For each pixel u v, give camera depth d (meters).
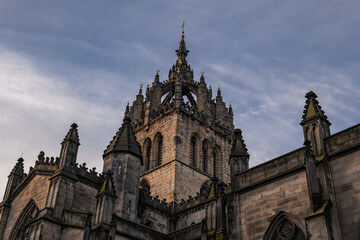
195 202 73.06
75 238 55.22
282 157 45.59
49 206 58.81
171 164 86.50
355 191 39.22
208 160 94.31
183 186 84.75
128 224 55.41
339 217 39.22
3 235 69.75
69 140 64.88
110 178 55.88
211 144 96.06
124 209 63.09
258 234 44.16
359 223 37.94
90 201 63.75
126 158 67.38
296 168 43.38
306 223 39.25
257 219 44.84
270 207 44.28
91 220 54.59
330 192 40.16
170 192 83.00
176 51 117.62
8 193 74.62
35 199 65.25
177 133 90.00
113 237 50.81
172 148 88.62
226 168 96.69
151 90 103.19
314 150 43.19
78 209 61.62
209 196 53.78
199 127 95.62
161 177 86.94
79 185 63.47
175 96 95.81
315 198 40.06
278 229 43.06
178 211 74.25
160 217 72.44
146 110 101.00
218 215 47.75
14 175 77.12
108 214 53.16
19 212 68.44
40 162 67.88
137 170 68.06
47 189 63.94
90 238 50.62
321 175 41.09
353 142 41.06
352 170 40.09
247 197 46.66
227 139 100.69
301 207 41.81
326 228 37.94
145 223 69.44
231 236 45.56
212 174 92.94
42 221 56.16
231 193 47.91
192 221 71.44
